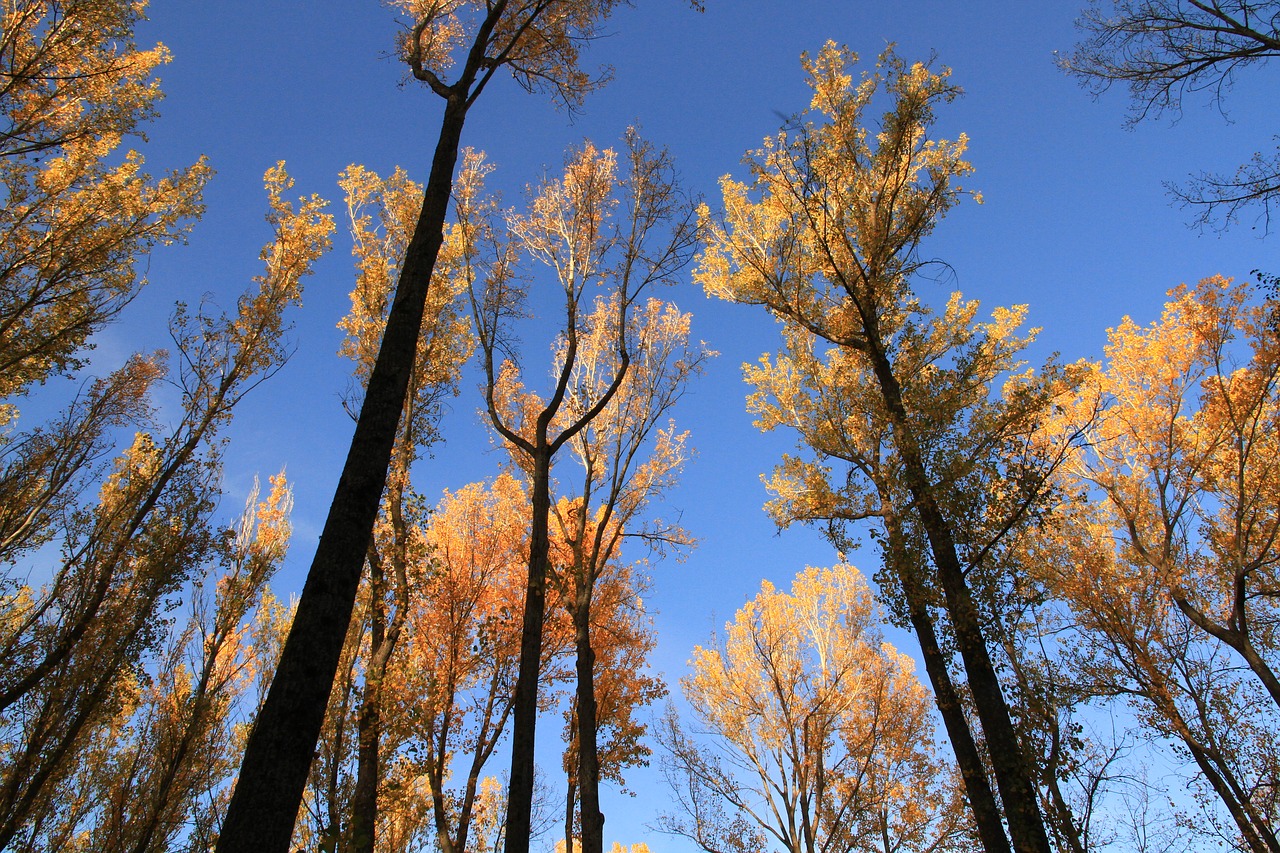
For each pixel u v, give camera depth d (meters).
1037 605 8.29
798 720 14.70
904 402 9.29
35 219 10.31
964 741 7.82
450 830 13.57
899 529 8.80
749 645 15.70
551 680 12.80
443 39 8.88
